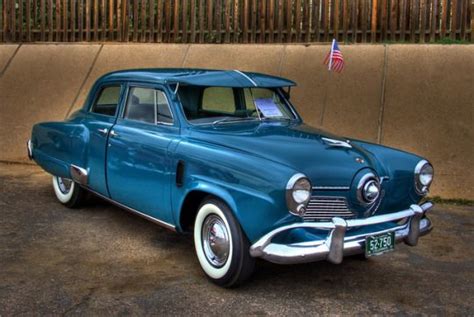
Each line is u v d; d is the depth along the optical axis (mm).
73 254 4871
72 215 6023
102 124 5480
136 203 5031
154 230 5609
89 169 5621
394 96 8195
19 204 6383
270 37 9883
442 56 8547
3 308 3764
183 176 4375
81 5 10734
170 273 4508
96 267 4586
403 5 9250
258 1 9867
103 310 3791
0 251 4871
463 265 4934
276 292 4203
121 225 5738
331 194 3977
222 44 9906
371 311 3928
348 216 4082
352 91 8453
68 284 4211
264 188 3730
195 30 10242
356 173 4086
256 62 9297
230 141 4312
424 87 8195
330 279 4516
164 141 4664
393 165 4453
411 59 8656
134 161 4934
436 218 6324
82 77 9820
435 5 9094
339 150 4262
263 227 3777
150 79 5027
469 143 7410
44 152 6328
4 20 11125
